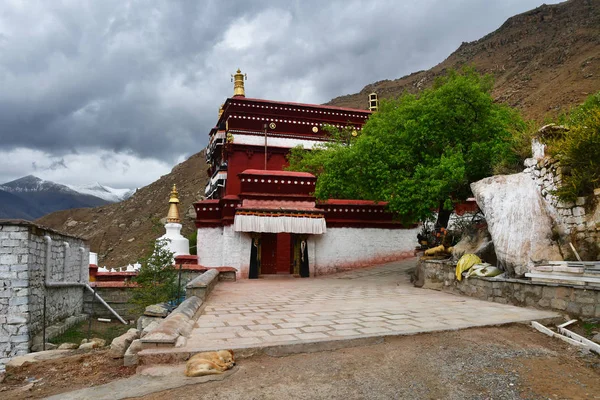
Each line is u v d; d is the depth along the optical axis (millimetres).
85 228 73000
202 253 22438
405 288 14422
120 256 52219
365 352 6281
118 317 17594
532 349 6434
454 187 15977
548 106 49719
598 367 5707
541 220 10242
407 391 5004
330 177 19797
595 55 59500
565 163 9820
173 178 79812
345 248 23094
